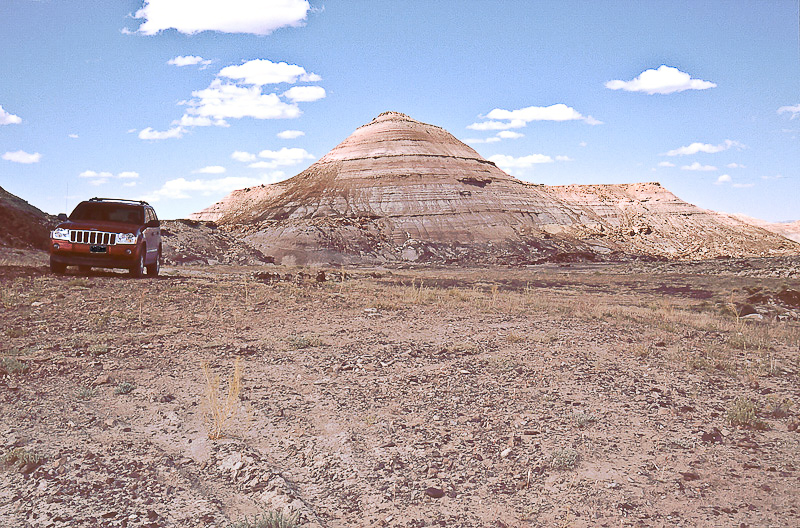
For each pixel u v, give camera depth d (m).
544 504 4.55
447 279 37.16
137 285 16.88
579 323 14.11
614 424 6.42
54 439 5.60
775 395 7.70
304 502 4.51
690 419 6.61
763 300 24.73
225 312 13.35
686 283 39.28
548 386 7.92
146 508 4.35
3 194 34.56
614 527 4.18
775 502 4.57
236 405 6.76
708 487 4.85
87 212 19.77
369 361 9.14
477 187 190.00
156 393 7.11
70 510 4.27
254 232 137.25
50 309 12.41
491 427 6.25
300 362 8.97
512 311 16.22
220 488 4.76
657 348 11.02
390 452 5.55
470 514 4.40
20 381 7.39
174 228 78.38
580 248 162.25
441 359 9.46
